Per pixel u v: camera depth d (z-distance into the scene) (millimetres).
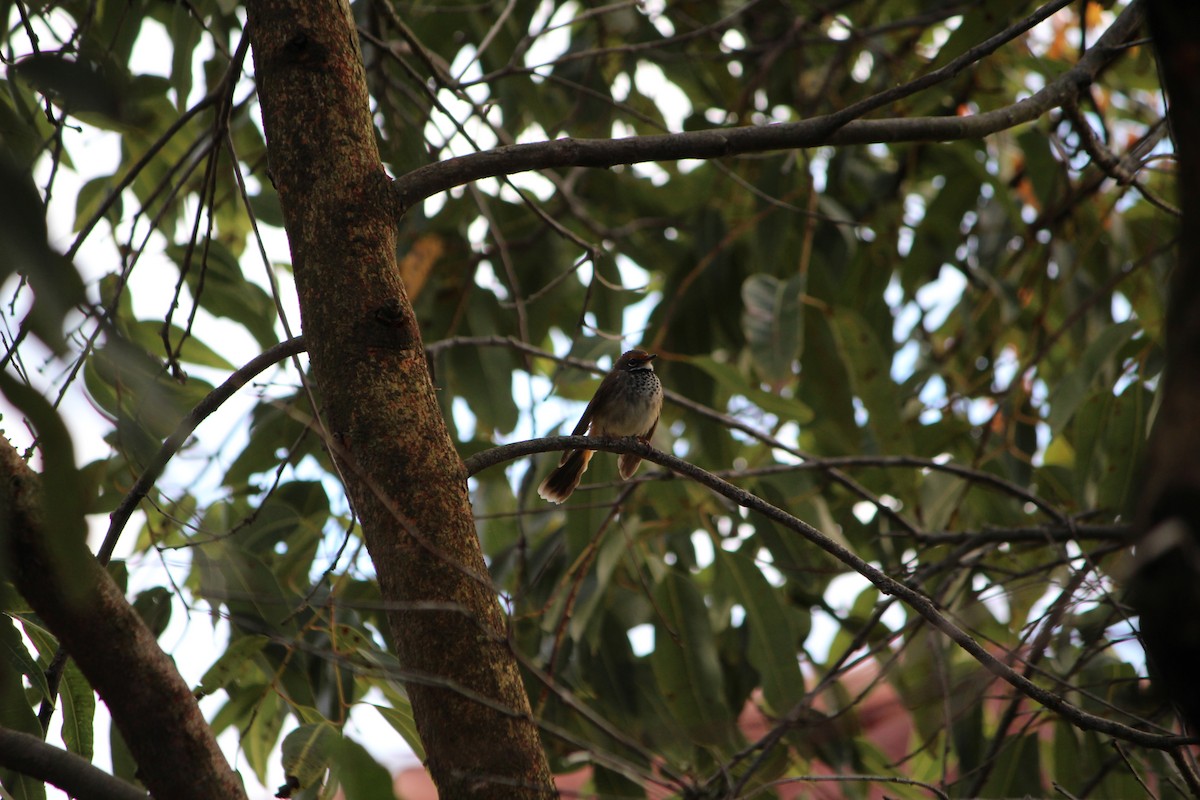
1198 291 3605
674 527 12469
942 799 6719
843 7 14602
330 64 6352
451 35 13219
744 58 15234
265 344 11945
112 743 9258
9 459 4867
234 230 13758
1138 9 8539
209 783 5004
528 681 11266
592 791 10617
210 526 10406
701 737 8891
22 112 7387
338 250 6090
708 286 13789
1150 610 3426
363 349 5945
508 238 14172
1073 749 10773
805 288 13164
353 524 6953
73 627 4836
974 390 13781
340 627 7973
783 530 12156
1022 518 13000
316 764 5961
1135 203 14828
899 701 6637
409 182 6410
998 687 10516
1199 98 3662
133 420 7336
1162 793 9977
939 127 7762
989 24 11297
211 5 11602
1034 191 13789
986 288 14422
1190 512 3318
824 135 7348
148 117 4809
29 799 6762
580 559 10102
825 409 12625
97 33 10320
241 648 7887
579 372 12422
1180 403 3506
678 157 7160
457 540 5742
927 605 6578
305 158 6230
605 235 13672
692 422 13516
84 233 7586
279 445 11562
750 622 11312
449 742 5383
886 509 10508
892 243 14797
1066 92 8281
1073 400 11266
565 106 14875
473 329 13445
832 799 8281
